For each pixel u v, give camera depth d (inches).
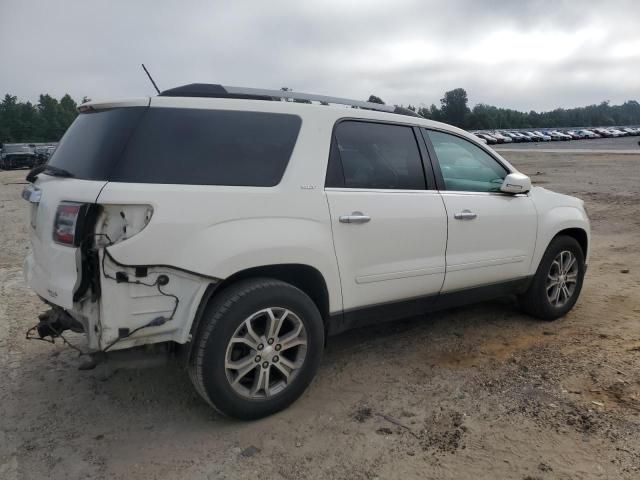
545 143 3390.7
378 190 146.2
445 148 168.7
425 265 154.5
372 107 158.6
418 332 185.8
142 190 110.7
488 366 156.9
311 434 123.0
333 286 136.6
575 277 200.1
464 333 184.1
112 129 118.1
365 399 138.8
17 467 112.3
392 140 154.6
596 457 111.7
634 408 129.5
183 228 112.8
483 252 169.5
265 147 129.6
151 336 113.5
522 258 181.2
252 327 125.4
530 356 162.9
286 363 129.5
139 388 147.3
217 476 108.6
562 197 201.3
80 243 107.5
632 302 214.1
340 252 136.5
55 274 115.6
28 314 206.8
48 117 4101.9
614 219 414.9
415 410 132.7
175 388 147.3
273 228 124.3
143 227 109.7
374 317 149.6
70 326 121.6
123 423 129.5
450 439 119.6
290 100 142.1
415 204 151.9
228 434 123.5
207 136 123.3
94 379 152.9
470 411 131.3
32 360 165.5
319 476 108.2
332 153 139.5
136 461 114.1
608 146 2434.8
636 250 311.6
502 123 6309.1
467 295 170.9
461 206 163.0
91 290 109.6
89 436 124.0
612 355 160.6
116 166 112.7
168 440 121.6
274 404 128.6
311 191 132.3
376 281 145.0
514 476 106.7
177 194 113.9
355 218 137.9
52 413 134.4
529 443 117.3
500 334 182.4
